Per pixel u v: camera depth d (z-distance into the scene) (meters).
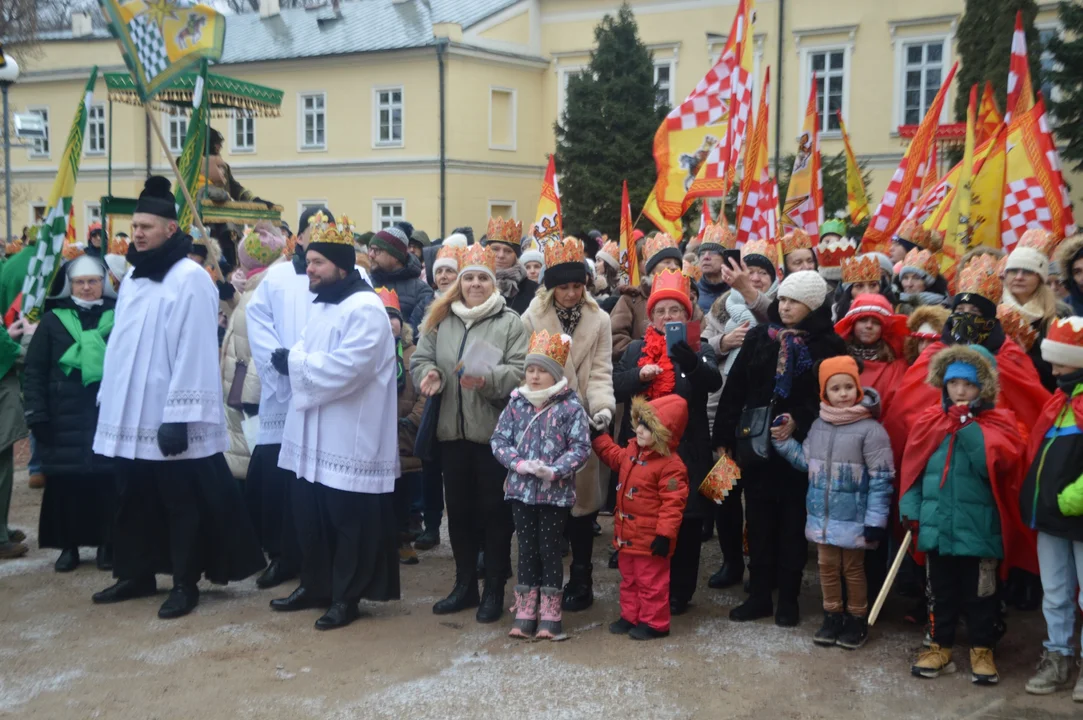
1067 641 4.70
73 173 7.22
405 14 32.97
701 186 8.59
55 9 37.72
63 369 6.27
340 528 5.58
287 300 6.07
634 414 5.35
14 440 6.72
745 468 5.59
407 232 10.59
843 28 27.39
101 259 6.56
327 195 32.81
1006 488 4.88
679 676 4.86
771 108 28.47
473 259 5.72
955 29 26.08
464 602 5.83
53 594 6.05
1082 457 4.55
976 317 5.25
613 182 25.92
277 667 4.96
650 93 26.19
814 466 5.25
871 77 27.34
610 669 4.95
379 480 5.57
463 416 5.61
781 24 27.95
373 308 5.51
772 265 6.82
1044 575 4.73
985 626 4.80
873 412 5.26
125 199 7.82
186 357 5.59
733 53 8.47
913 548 5.27
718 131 8.54
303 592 5.75
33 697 4.61
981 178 7.96
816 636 5.29
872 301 5.59
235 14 36.31
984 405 4.85
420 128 31.25
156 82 7.21
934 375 4.91
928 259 6.73
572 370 5.75
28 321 7.18
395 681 4.80
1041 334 5.66
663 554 5.28
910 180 8.71
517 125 32.44
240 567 5.89
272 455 6.28
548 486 5.32
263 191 33.78
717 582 6.32
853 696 4.64
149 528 5.90
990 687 4.74
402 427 6.74
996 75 17.52
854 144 27.69
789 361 5.43
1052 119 17.28
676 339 5.59
